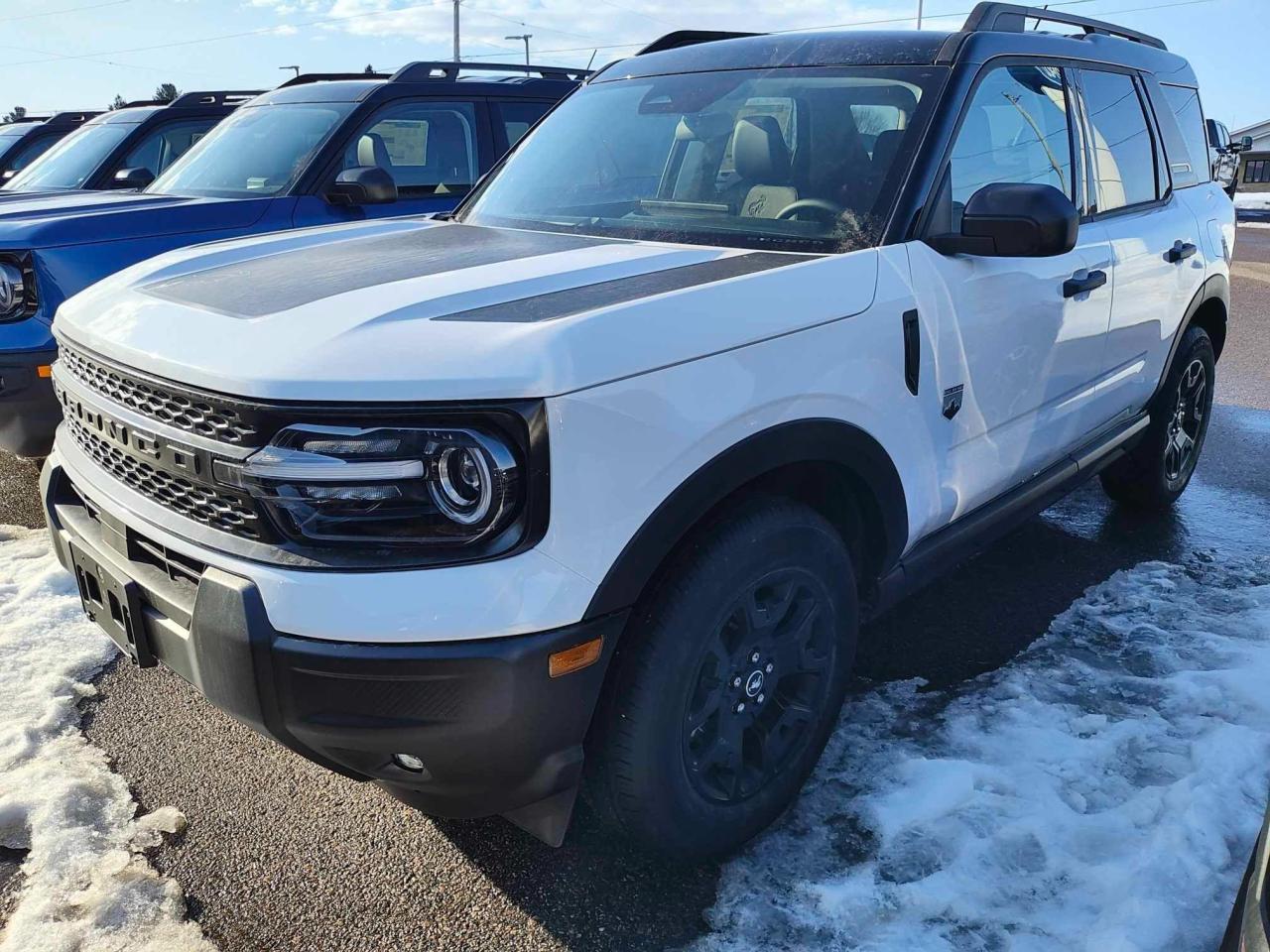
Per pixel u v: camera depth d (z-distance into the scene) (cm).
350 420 182
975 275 279
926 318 260
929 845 244
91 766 281
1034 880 231
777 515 228
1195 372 450
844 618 255
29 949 216
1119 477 454
